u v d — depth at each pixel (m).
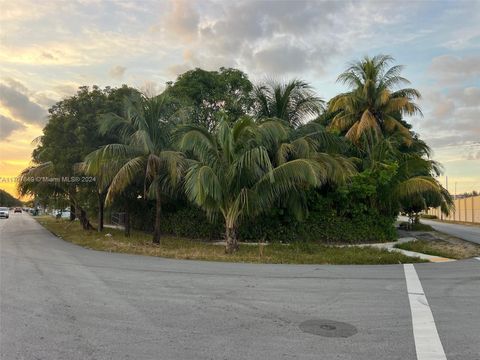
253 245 16.86
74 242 18.97
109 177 17.19
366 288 8.62
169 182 18.52
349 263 12.82
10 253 14.50
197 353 4.74
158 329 5.61
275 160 16.14
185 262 12.40
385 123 25.30
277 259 13.14
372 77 25.17
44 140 22.30
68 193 26.48
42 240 20.44
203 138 14.59
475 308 6.94
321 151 18.83
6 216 61.59
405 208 27.20
